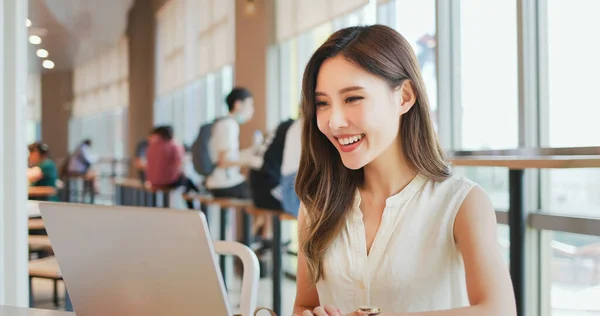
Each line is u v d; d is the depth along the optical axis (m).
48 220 1.04
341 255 1.35
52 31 9.46
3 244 2.08
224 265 4.79
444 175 1.32
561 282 2.74
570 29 2.67
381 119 1.24
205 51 7.90
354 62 1.23
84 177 10.16
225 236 4.95
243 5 6.12
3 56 2.10
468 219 1.25
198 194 5.54
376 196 1.36
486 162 2.20
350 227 1.36
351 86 1.22
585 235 2.56
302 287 1.45
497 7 3.12
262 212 3.73
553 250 2.79
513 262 2.53
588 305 2.58
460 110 3.44
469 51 3.35
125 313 1.02
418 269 1.29
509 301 1.10
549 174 2.83
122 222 0.97
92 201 10.32
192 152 5.08
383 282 1.30
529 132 2.89
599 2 2.51
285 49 5.76
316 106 1.32
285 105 5.80
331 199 1.37
